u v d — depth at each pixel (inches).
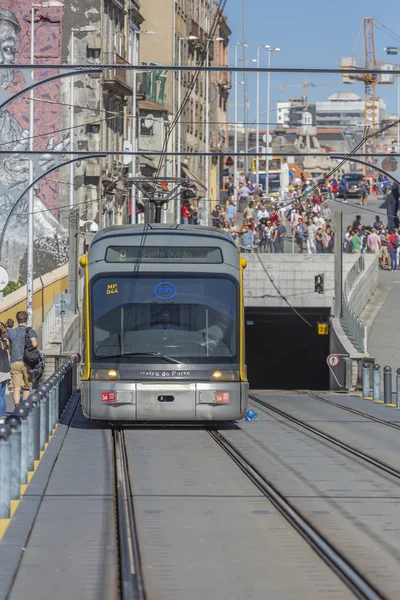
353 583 649.6
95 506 913.5
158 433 1501.0
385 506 922.1
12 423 924.6
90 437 1437.0
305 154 1775.3
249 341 4569.4
